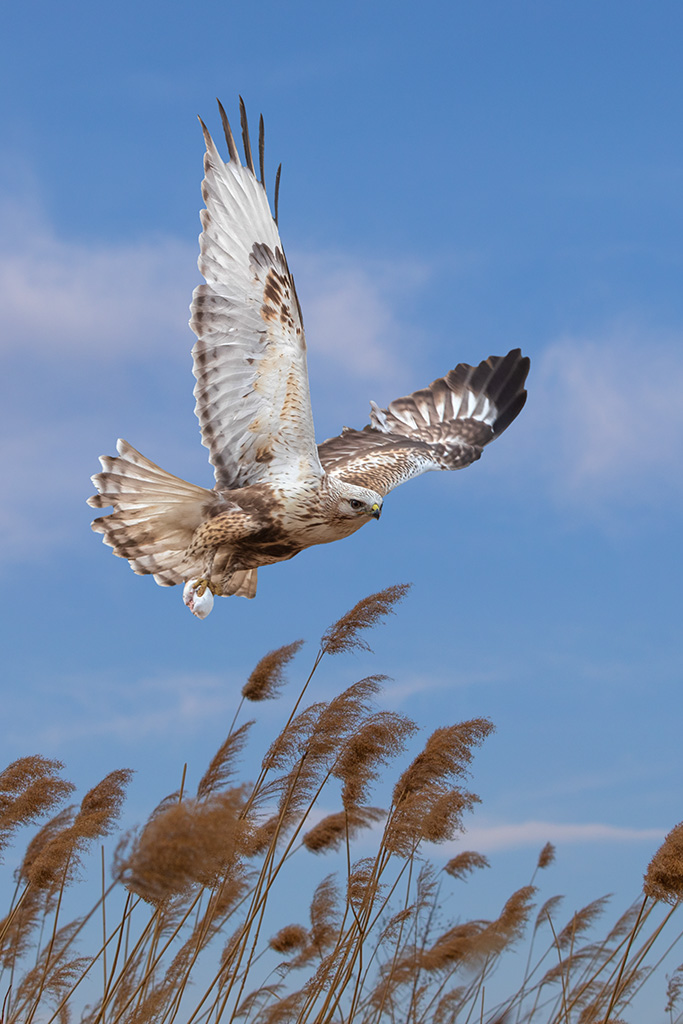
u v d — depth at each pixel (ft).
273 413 27.73
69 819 26.99
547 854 38.11
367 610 29.09
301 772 28.43
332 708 28.68
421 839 27.48
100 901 13.46
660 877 25.61
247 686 29.73
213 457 27.66
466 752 28.04
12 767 26.84
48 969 26.66
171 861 13.15
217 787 27.25
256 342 26.89
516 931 33.81
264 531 28.71
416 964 31.07
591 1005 31.55
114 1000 26.58
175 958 27.45
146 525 28.96
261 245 26.66
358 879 28.66
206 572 29.17
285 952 33.71
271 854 27.73
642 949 26.99
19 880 26.86
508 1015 32.48
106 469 28.25
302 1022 28.58
